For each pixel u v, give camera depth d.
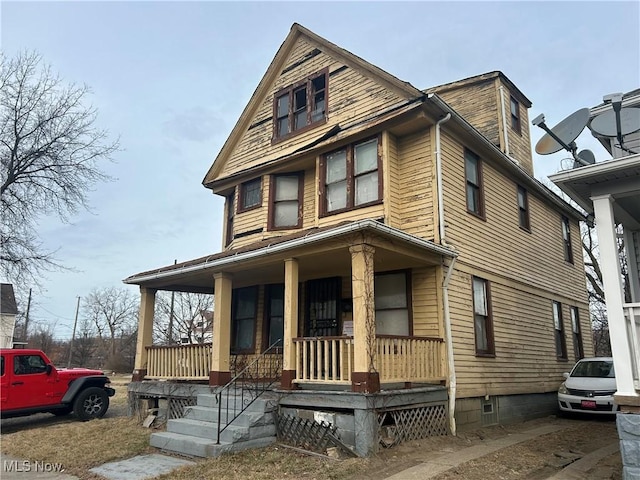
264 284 12.63
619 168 6.13
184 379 10.65
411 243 8.37
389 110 10.22
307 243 8.23
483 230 11.10
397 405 7.66
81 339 55.00
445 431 8.68
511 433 9.54
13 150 20.78
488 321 10.70
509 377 11.06
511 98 14.60
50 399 11.64
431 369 8.71
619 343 5.99
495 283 11.25
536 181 13.80
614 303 6.13
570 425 10.73
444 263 9.45
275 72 13.84
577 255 16.98
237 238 13.33
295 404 8.07
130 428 10.07
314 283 11.55
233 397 8.85
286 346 8.55
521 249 12.88
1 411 10.82
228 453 7.31
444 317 9.16
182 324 39.88
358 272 7.65
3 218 20.52
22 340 51.62
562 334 14.49
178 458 7.59
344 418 7.46
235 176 13.73
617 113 6.75
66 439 9.22
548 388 12.85
